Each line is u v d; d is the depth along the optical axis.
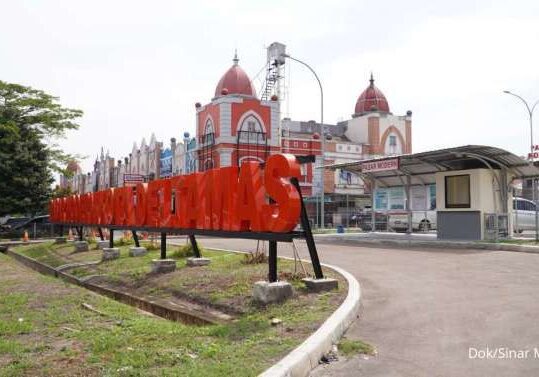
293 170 9.14
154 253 18.12
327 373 5.40
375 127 53.81
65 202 28.09
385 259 14.66
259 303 9.09
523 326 6.79
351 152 51.16
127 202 18.09
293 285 9.90
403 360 5.70
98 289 14.12
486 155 18.34
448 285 9.98
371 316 7.68
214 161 41.69
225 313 9.32
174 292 11.51
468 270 11.95
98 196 21.58
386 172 24.05
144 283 13.14
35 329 7.95
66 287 12.66
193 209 12.98
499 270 11.83
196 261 14.07
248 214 10.19
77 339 7.14
